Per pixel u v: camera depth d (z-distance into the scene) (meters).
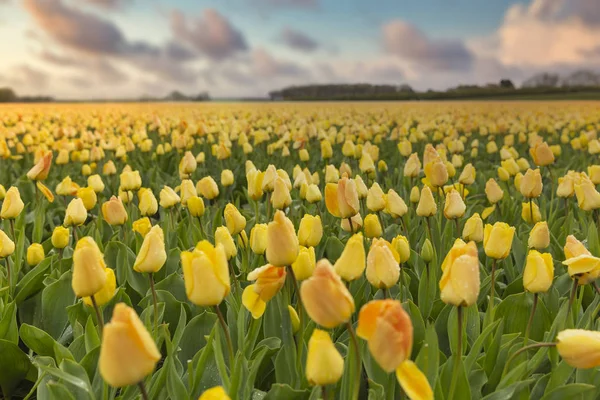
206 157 12.41
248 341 2.62
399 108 37.62
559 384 2.29
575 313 3.00
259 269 2.16
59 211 6.59
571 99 59.34
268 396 2.24
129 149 10.97
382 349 1.48
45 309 3.42
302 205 5.29
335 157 11.94
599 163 9.91
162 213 6.96
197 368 2.37
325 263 1.66
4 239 3.28
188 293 1.89
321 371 1.57
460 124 20.66
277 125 19.83
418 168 5.45
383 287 2.11
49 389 2.21
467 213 5.48
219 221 4.83
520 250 4.21
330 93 69.56
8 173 9.98
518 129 17.05
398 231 4.62
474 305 2.87
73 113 29.67
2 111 31.94
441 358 2.59
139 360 1.45
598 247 3.87
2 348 3.00
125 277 3.77
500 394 2.15
